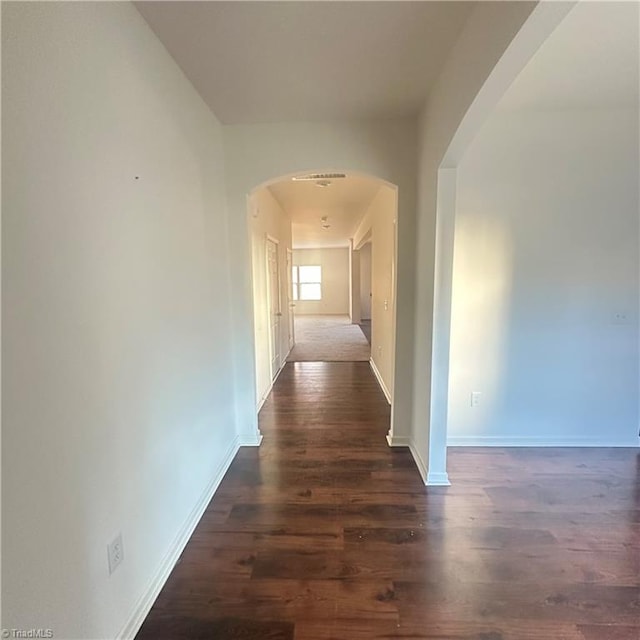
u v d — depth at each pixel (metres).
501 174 2.90
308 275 13.66
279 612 1.62
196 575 1.83
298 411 4.04
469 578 1.79
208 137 2.60
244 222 3.02
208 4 1.58
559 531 2.11
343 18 1.69
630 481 2.62
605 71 2.22
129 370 1.55
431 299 2.53
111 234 1.43
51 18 1.12
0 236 0.95
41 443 1.09
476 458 2.96
